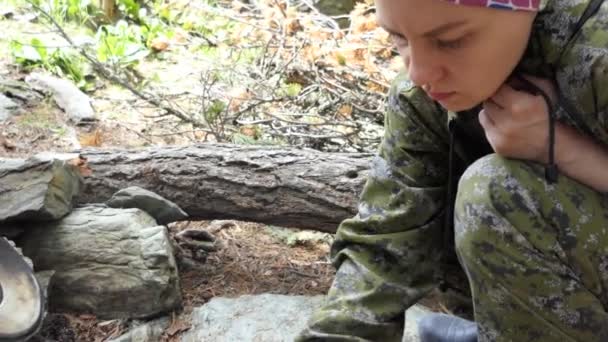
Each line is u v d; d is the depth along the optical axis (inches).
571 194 45.6
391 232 54.5
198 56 142.4
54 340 74.2
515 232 45.7
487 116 46.8
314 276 86.4
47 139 112.9
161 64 139.6
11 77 128.0
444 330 60.8
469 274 48.2
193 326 76.4
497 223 45.8
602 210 46.0
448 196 53.1
